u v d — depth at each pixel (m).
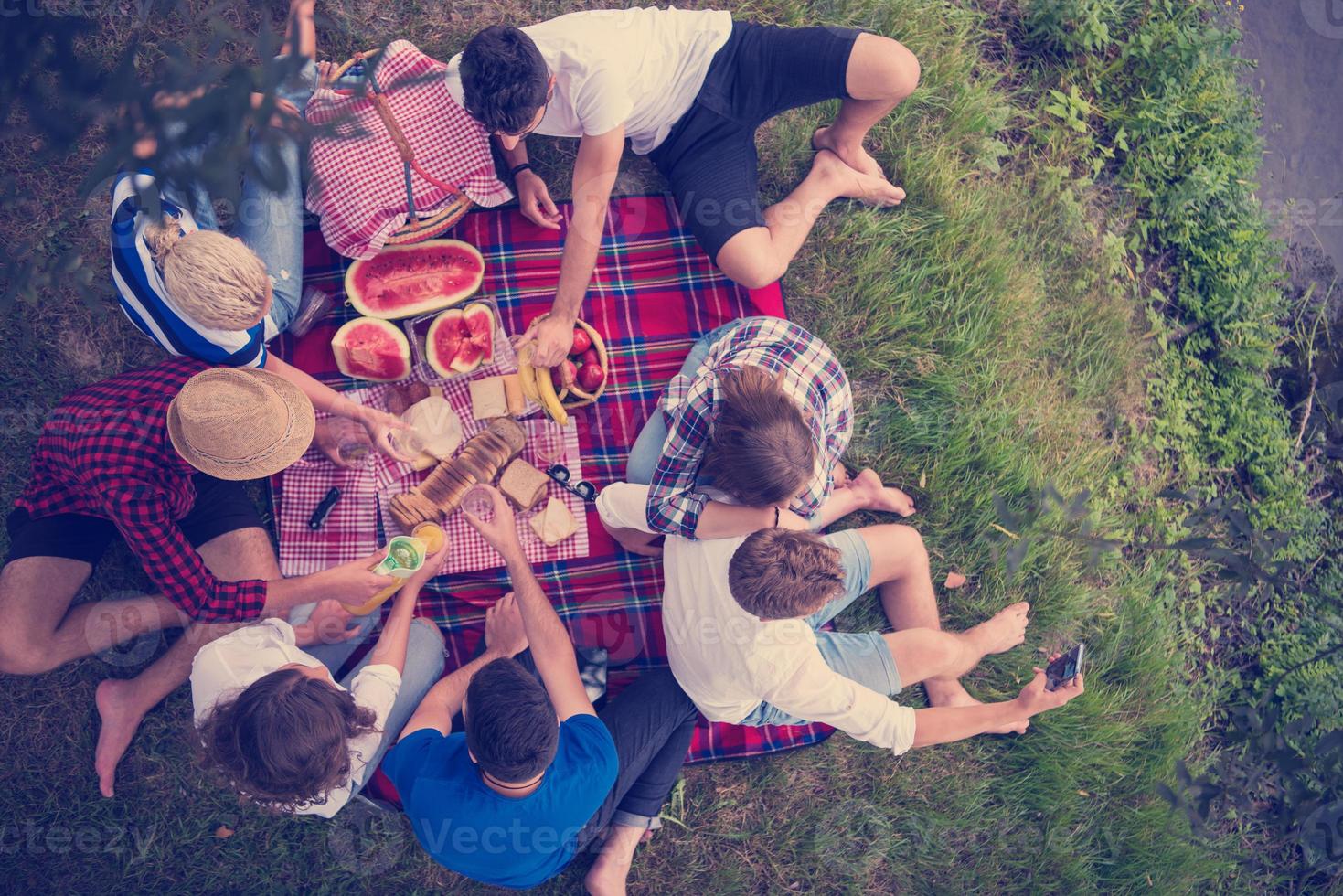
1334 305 4.24
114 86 2.03
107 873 3.47
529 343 3.35
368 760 3.00
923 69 3.91
